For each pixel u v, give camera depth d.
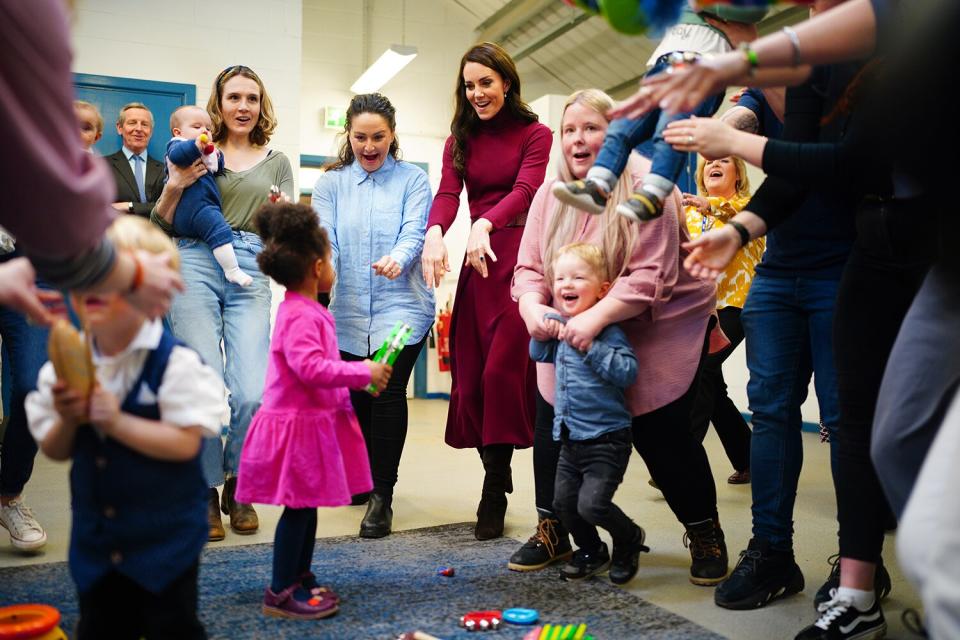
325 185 3.16
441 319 7.75
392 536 2.78
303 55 8.06
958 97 1.27
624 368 2.11
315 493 2.00
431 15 8.45
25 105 0.94
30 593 2.16
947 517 1.07
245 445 2.08
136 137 4.09
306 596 2.02
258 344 2.91
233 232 2.95
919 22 1.28
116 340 1.38
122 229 1.39
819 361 2.11
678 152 1.91
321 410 2.07
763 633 1.93
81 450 1.38
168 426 1.37
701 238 1.91
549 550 2.42
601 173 1.96
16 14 0.89
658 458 2.29
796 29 1.42
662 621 1.98
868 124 1.45
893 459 1.50
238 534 2.79
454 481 3.75
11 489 2.55
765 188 1.96
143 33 4.92
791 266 2.14
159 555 1.37
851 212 2.06
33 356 2.54
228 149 3.07
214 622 1.97
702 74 1.45
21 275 1.22
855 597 1.84
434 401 7.91
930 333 1.45
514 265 2.84
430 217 2.98
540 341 2.31
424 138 8.45
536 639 1.76
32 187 0.97
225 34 5.08
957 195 1.36
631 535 2.26
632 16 1.41
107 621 1.42
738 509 3.21
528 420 2.78
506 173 2.93
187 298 2.83
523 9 7.35
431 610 2.06
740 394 6.37
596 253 2.25
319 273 2.13
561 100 6.86
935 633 1.07
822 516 3.11
